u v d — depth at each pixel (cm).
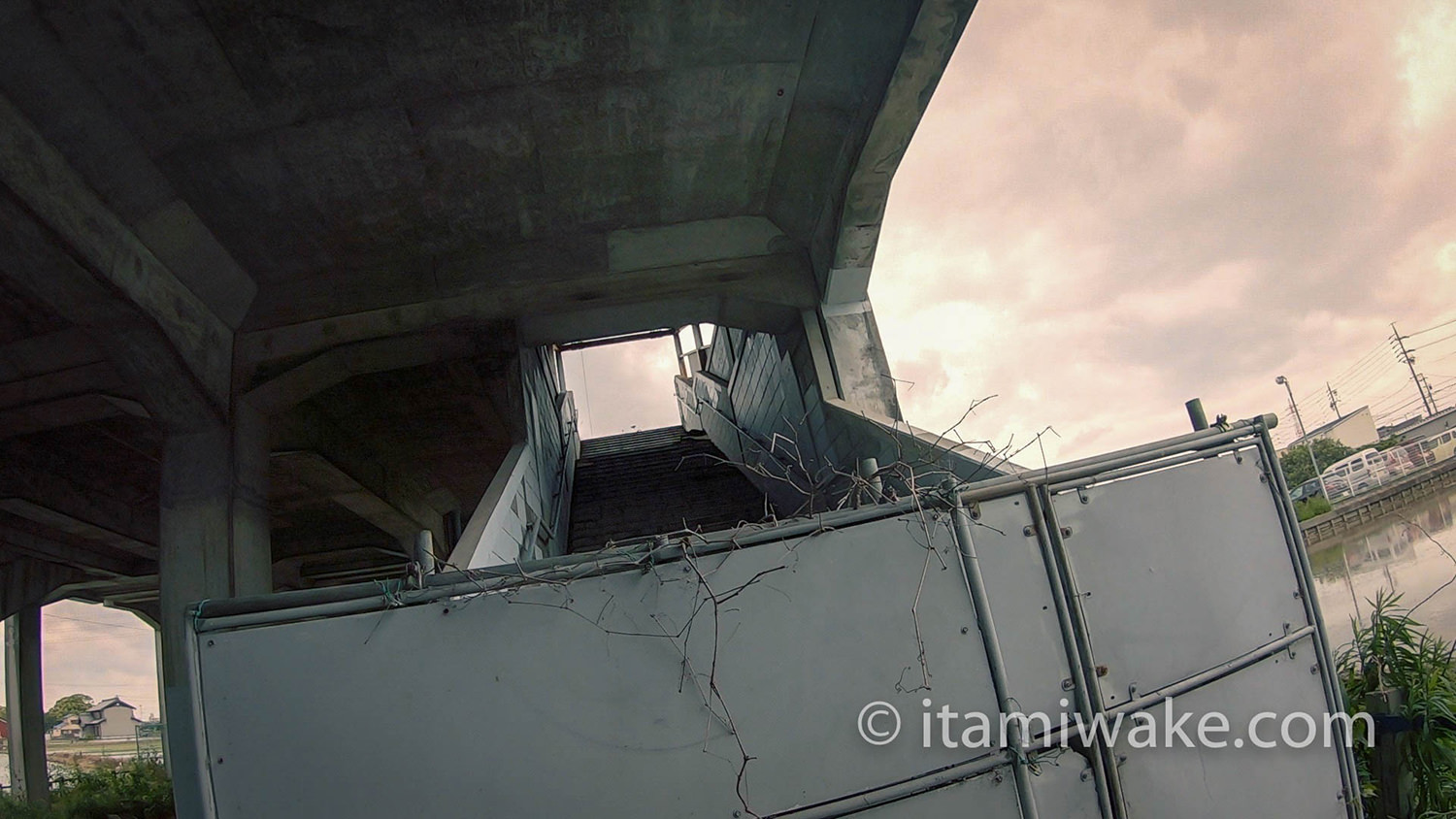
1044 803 291
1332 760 335
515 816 259
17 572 1363
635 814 264
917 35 545
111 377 729
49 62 493
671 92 655
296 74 568
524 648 270
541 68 609
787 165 751
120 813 1530
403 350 795
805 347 809
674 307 831
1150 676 312
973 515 309
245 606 265
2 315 660
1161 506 333
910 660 291
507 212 763
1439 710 416
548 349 1309
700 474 1177
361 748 257
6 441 921
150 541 1244
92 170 562
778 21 603
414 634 267
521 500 686
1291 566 349
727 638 281
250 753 254
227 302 748
